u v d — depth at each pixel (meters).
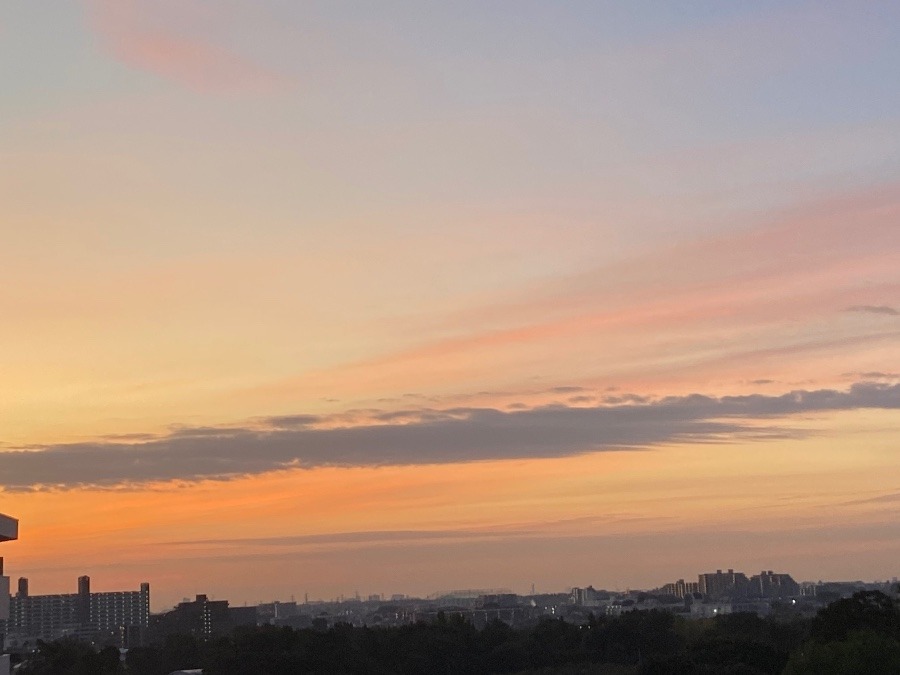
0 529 66.44
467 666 189.25
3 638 80.06
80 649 195.12
